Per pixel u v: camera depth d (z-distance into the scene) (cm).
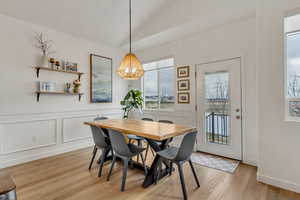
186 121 375
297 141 199
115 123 279
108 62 442
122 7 329
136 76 270
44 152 324
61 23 323
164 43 416
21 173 253
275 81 212
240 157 298
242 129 295
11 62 285
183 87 379
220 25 317
